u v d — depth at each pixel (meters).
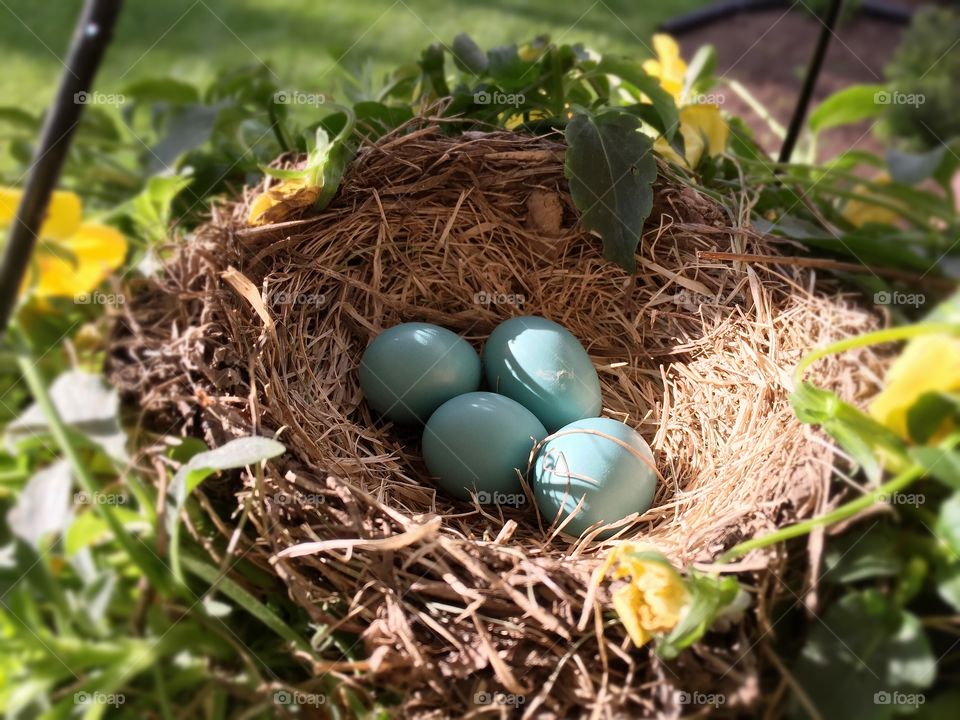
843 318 0.18
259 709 0.14
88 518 0.13
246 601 0.14
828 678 0.13
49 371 0.15
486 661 0.14
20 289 0.14
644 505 0.19
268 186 0.20
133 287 0.18
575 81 0.21
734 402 0.19
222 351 0.18
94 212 0.18
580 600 0.15
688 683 0.14
